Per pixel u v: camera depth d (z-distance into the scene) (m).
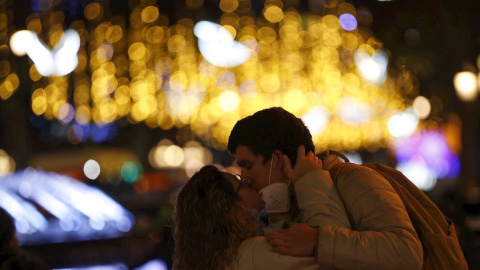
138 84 14.05
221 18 12.82
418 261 2.44
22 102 17.05
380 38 16.11
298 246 2.50
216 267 2.60
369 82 16.44
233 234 2.62
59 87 13.82
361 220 2.57
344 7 14.67
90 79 14.76
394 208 2.54
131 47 13.23
